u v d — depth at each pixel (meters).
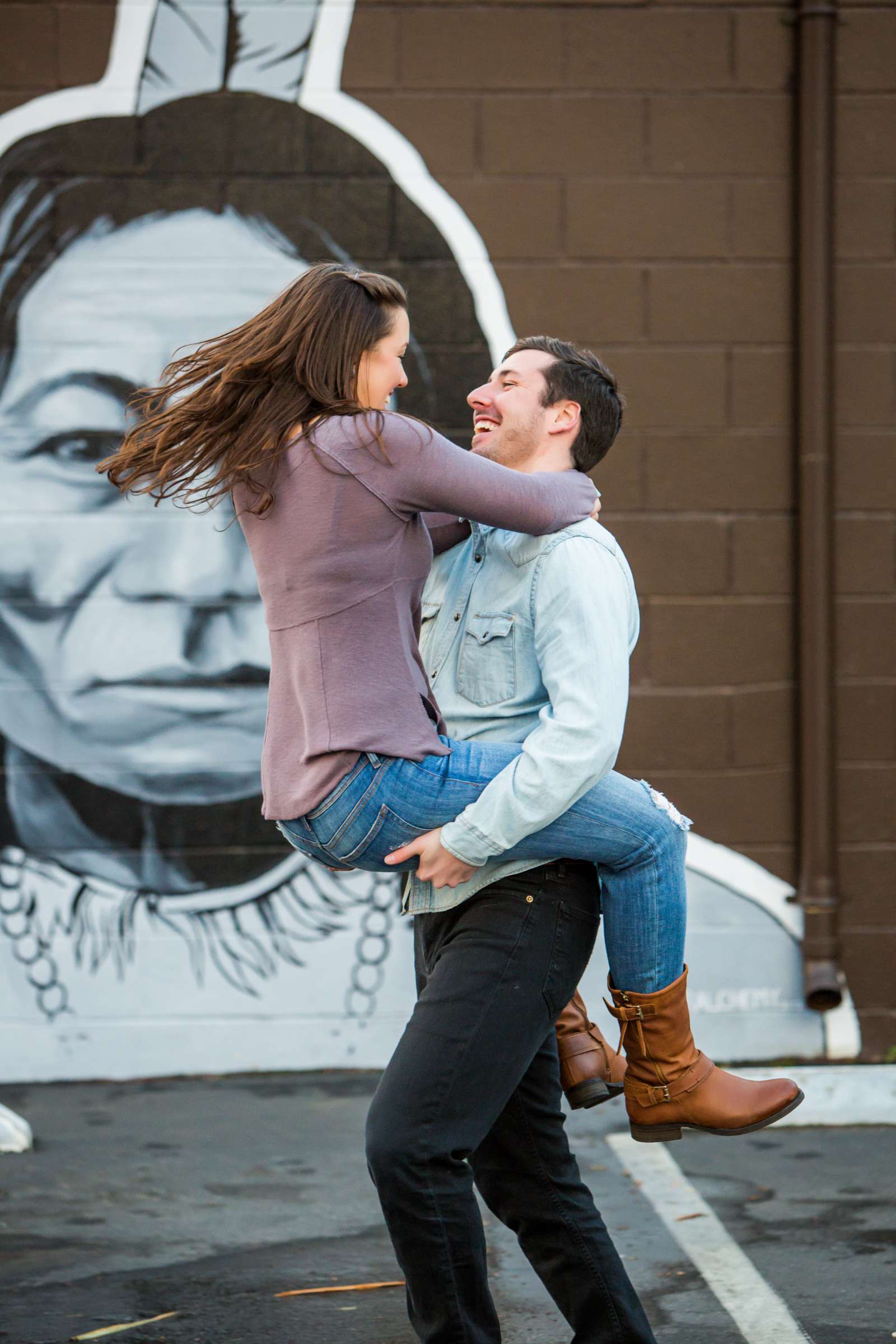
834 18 8.26
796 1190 6.38
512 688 4.07
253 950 8.37
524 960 3.88
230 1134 7.24
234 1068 8.34
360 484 3.68
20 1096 7.98
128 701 8.33
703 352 8.45
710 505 8.45
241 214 8.33
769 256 8.44
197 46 8.28
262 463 3.71
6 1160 6.85
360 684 3.72
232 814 8.36
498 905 3.95
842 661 8.49
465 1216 3.71
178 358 8.31
